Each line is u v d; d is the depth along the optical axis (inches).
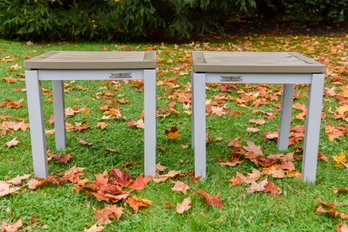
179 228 69.7
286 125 100.7
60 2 246.2
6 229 68.3
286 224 70.8
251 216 72.4
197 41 259.9
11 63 189.5
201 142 84.0
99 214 71.6
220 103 138.6
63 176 87.3
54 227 70.3
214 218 72.4
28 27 243.4
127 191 80.8
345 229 67.9
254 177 85.9
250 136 112.0
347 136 109.4
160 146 105.2
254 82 79.7
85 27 249.3
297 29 315.6
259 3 338.0
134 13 241.8
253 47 240.7
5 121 119.9
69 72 80.8
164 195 79.7
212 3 247.9
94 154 100.0
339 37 277.1
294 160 96.0
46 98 142.9
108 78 81.3
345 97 139.6
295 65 78.6
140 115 126.5
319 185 84.0
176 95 145.0
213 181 85.0
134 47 235.6
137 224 70.6
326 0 314.3
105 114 127.0
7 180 86.2
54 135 110.6
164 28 252.4
